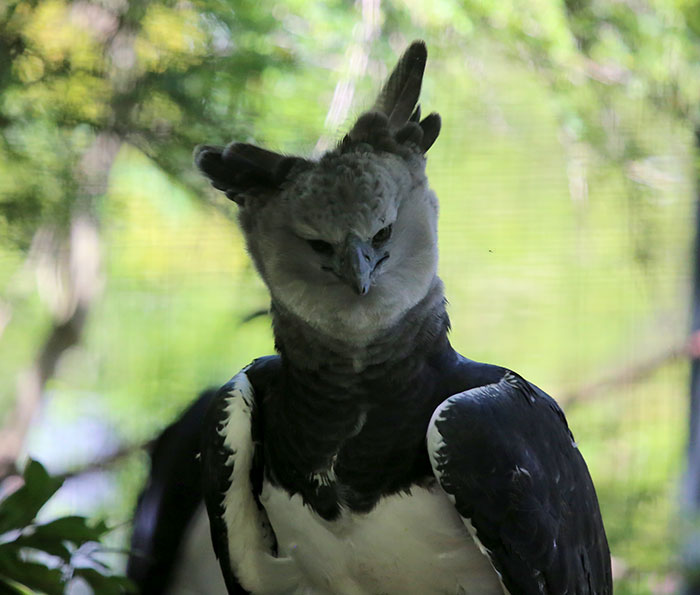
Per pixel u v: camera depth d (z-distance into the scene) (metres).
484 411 6.02
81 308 15.25
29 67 11.91
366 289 5.71
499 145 13.56
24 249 12.84
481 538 5.95
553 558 6.18
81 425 15.22
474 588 6.25
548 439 6.39
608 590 6.92
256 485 6.48
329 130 9.68
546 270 14.37
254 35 12.05
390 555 6.09
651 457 14.73
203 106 11.86
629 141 13.28
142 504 9.34
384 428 6.01
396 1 12.05
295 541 6.32
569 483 6.50
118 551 6.16
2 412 17.09
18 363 17.00
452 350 6.46
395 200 5.97
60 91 12.00
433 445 5.91
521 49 12.87
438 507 6.00
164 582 8.95
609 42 13.11
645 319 14.86
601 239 14.18
